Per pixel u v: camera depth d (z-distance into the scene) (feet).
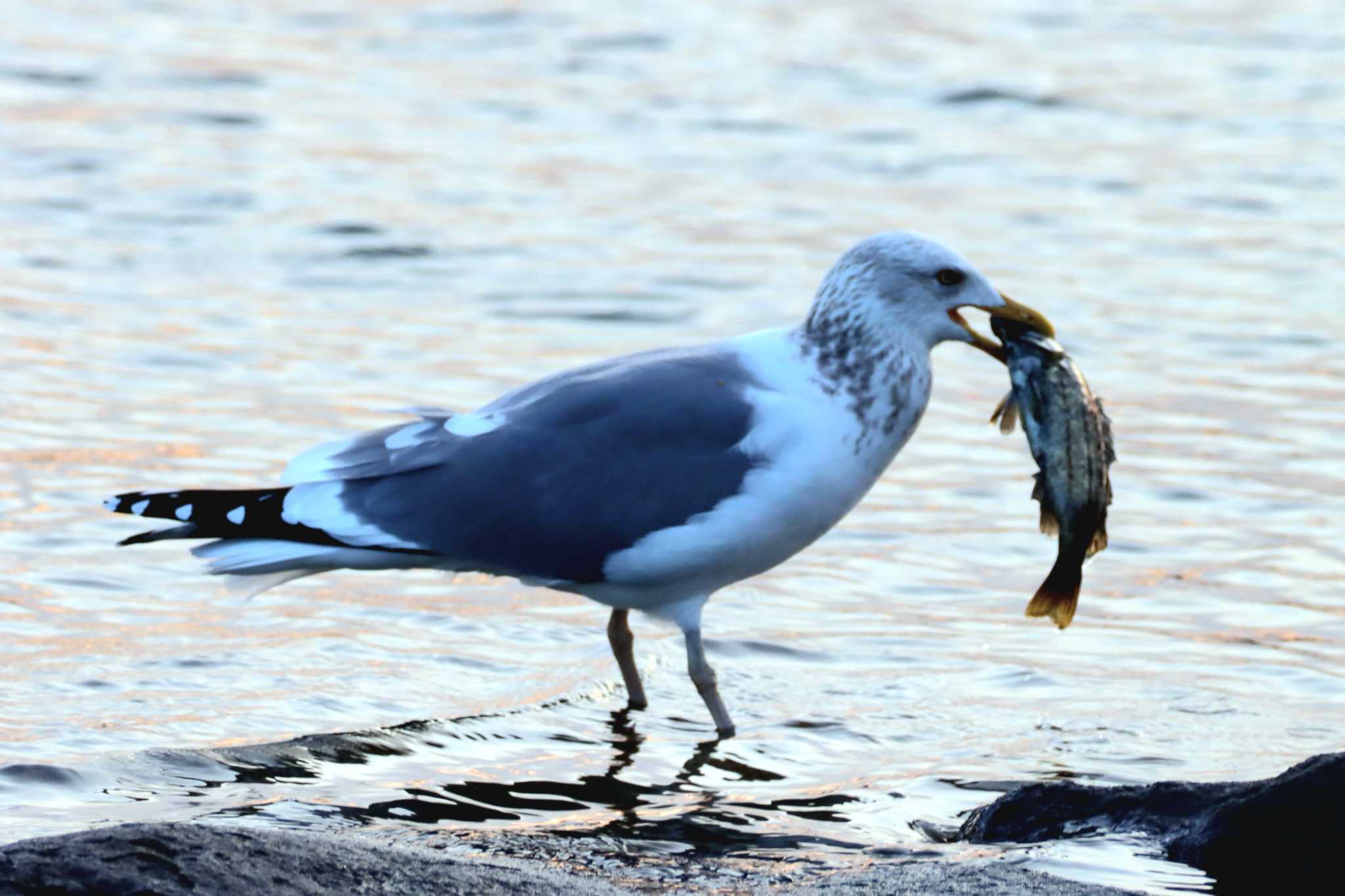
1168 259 71.97
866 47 110.01
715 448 34.12
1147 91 100.73
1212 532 46.37
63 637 37.42
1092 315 64.59
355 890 23.47
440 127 90.27
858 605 41.83
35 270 65.67
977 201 80.12
